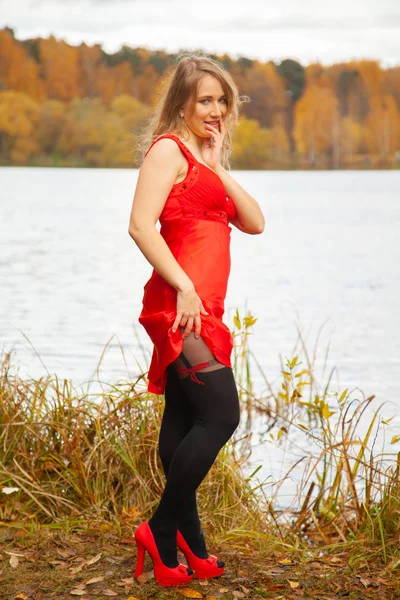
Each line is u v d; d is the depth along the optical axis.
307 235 23.33
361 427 5.36
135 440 3.86
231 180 2.86
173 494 2.73
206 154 2.88
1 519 3.52
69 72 92.81
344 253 18.56
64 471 3.80
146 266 15.57
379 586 2.88
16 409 4.02
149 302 2.80
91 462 3.79
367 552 3.20
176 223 2.76
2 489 3.57
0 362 4.67
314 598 2.78
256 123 98.25
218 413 2.69
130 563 3.06
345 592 2.82
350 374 7.13
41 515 3.62
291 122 102.06
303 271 15.09
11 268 14.98
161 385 2.82
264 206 36.84
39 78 92.19
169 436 2.91
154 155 2.73
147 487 3.70
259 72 100.25
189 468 2.68
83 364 7.19
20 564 3.04
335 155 102.81
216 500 3.75
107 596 2.78
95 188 51.00
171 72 2.93
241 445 5.37
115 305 10.79
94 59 94.12
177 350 2.67
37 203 36.62
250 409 6.14
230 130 2.98
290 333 8.95
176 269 2.66
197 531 2.91
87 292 12.03
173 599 2.76
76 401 4.43
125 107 89.75
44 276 13.88
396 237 22.72
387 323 9.69
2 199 39.16
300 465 4.90
